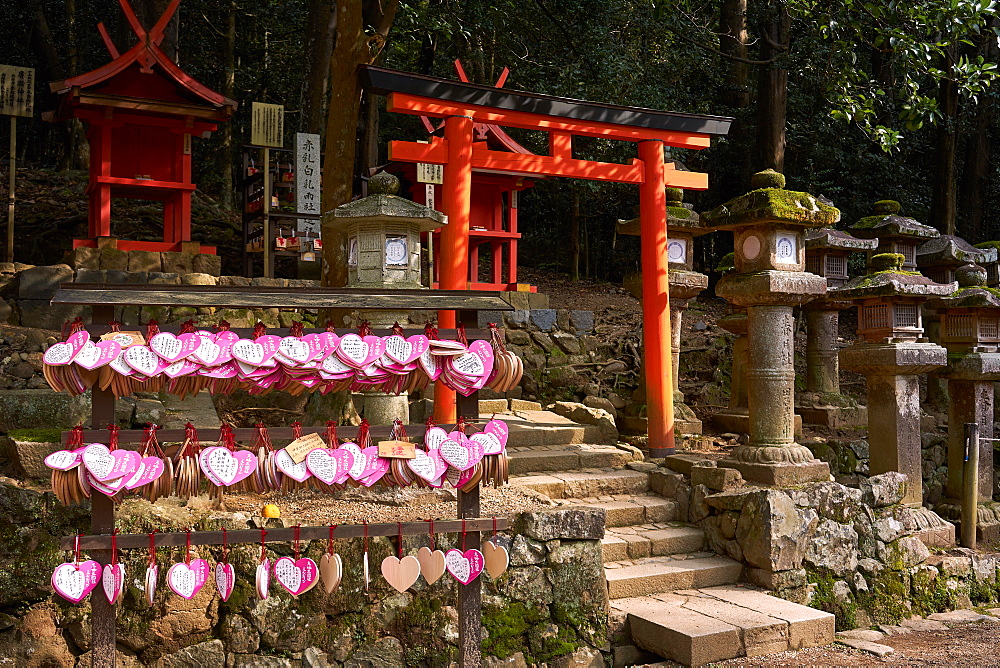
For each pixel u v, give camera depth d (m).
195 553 4.05
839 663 4.67
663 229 7.18
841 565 5.75
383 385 3.64
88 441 3.23
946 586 6.25
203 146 18.19
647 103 12.65
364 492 4.97
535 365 8.72
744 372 8.56
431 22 10.53
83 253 7.70
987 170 15.91
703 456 6.66
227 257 10.95
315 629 4.15
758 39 13.48
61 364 3.12
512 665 4.41
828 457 7.60
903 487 6.36
